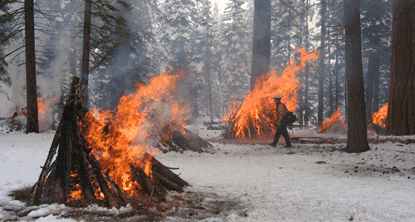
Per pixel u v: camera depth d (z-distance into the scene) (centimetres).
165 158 843
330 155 851
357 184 507
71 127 420
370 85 3028
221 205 408
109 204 385
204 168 693
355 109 868
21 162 679
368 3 2808
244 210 384
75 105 432
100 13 1549
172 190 480
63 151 416
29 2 1446
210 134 1836
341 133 1970
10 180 509
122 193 414
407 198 412
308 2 3153
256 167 703
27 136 1280
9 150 861
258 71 1456
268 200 427
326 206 390
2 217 338
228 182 547
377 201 401
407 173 593
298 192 464
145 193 436
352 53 859
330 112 3531
